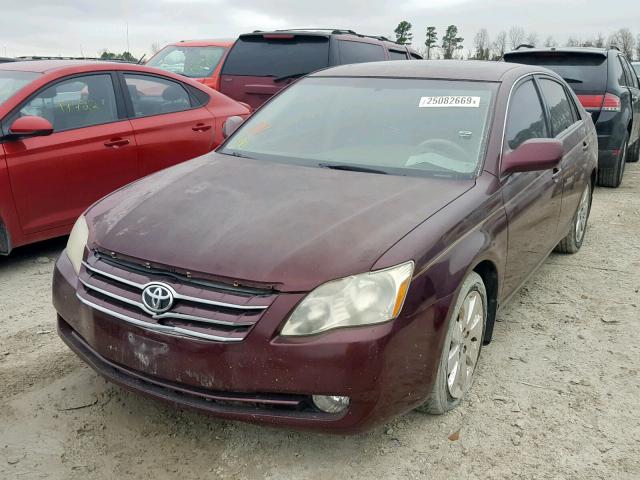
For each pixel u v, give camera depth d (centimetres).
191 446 285
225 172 350
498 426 304
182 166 376
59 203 511
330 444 288
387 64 443
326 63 805
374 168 349
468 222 300
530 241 382
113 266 279
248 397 249
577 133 506
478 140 355
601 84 802
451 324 281
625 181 930
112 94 558
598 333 408
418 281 260
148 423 301
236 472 270
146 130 570
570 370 360
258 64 841
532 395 332
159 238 277
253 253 258
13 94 497
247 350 243
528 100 418
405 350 255
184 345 250
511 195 347
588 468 276
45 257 534
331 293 245
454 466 276
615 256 564
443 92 389
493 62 442
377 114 388
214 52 948
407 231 273
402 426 302
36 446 282
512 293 375
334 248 258
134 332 261
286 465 274
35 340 382
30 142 491
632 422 310
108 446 284
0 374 341
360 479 267
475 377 349
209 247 265
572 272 521
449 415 311
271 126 410
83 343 294
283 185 324
